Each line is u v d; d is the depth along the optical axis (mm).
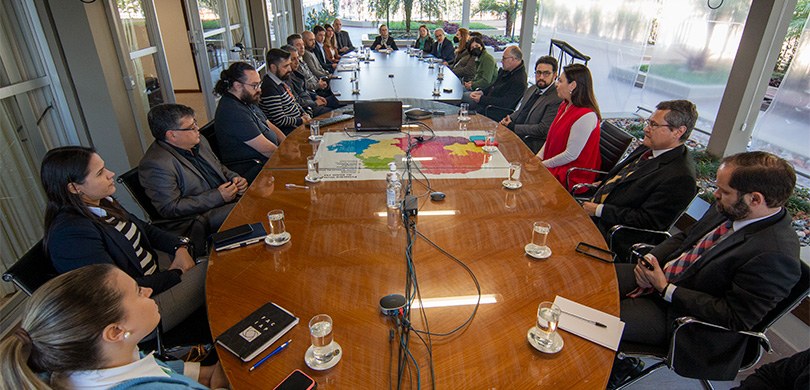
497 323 1210
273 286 1369
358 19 11188
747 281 1377
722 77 4449
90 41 3021
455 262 1489
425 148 2668
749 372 2008
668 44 5141
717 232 1655
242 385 1016
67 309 846
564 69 2809
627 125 5273
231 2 6312
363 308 1266
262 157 2988
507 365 1069
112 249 1636
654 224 2078
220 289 1355
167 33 7102
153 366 1011
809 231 2900
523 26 6145
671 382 1943
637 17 5535
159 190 2180
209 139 2959
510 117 4012
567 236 1670
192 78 7445
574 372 1051
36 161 2854
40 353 851
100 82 3148
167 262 2045
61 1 2889
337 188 2096
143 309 990
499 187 2111
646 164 2182
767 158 1419
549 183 2170
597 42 6312
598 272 1446
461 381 1021
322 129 3080
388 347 1124
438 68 5707
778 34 3406
